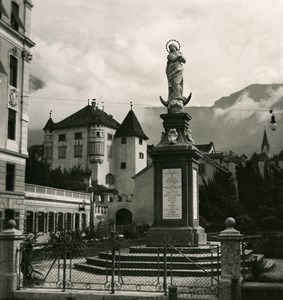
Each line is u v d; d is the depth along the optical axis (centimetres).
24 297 1216
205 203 3628
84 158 7538
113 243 1259
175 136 1862
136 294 1163
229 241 1146
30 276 1372
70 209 4894
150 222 5025
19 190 3562
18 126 3628
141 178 5150
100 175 7594
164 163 1862
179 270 1497
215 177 3641
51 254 1784
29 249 1377
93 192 5625
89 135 7550
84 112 7769
